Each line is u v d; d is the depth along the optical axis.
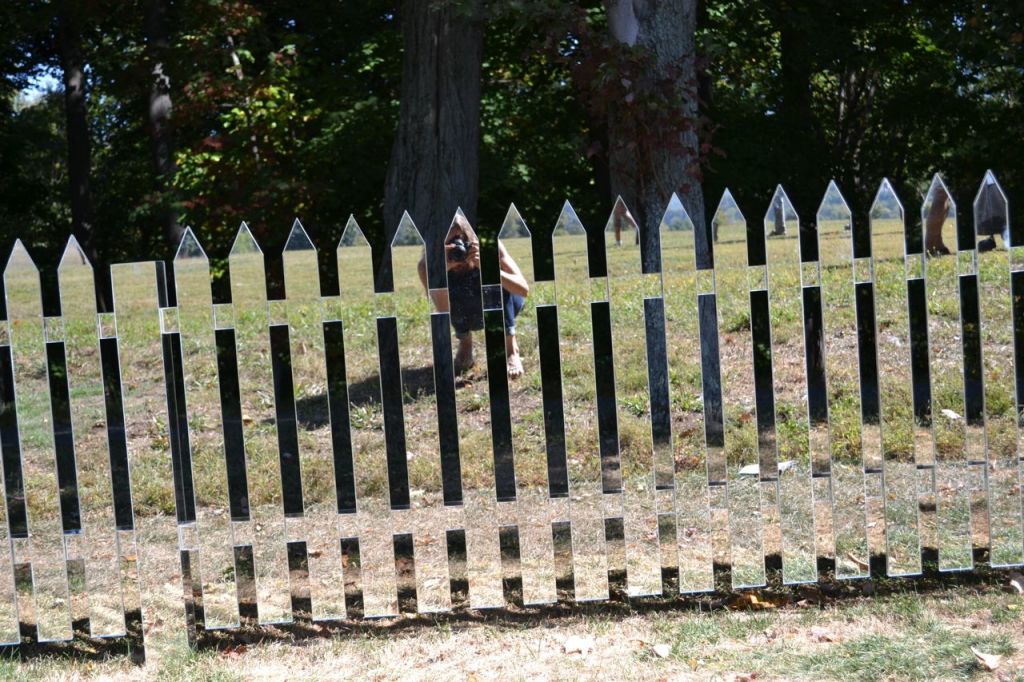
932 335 6.10
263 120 13.45
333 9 15.33
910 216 15.41
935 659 3.74
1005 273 4.43
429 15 10.08
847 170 14.57
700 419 5.99
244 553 4.37
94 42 21.27
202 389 5.57
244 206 13.42
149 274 4.22
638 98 7.04
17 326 4.23
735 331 7.32
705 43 7.60
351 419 5.41
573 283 4.39
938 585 4.46
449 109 10.17
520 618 4.38
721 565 4.70
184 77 13.82
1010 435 4.54
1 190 24.73
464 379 5.71
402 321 5.04
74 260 4.23
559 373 4.43
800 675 3.70
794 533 4.70
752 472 5.27
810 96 14.73
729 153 13.09
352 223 4.32
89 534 4.36
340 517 4.64
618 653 3.97
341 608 4.44
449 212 10.20
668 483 4.51
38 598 4.33
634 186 7.31
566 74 13.36
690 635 4.09
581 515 4.98
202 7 13.61
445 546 4.96
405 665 3.98
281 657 4.12
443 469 4.45
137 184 23.05
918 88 14.95
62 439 4.31
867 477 4.54
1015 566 4.48
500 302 4.38
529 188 14.45
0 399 4.29
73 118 20.53
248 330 4.28
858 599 4.35
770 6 13.69
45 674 4.08
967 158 15.32
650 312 4.57
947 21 13.31
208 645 4.29
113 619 4.37
